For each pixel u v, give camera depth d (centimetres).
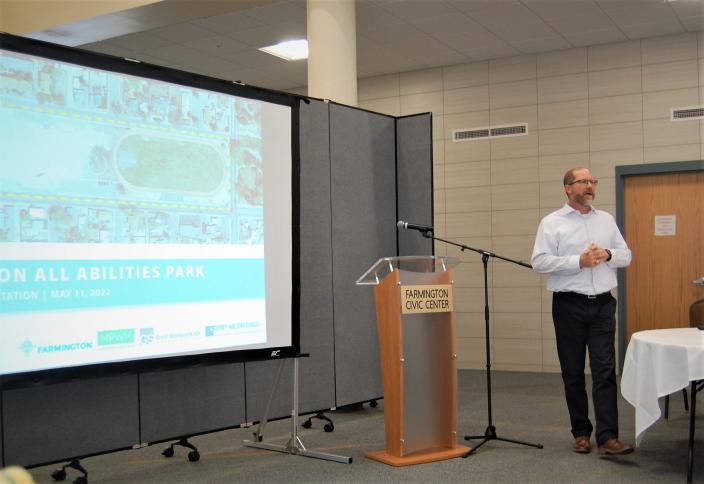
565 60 745
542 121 755
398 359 379
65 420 344
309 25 578
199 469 374
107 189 327
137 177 338
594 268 380
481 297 781
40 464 333
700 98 684
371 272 380
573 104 740
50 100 309
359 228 522
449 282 399
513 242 767
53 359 304
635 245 714
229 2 559
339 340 502
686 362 324
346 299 509
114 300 326
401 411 379
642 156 707
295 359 406
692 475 339
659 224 705
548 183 750
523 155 763
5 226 292
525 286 759
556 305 392
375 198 537
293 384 414
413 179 548
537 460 377
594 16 647
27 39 302
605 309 380
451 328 398
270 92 402
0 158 292
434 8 624
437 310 392
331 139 503
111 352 324
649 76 706
